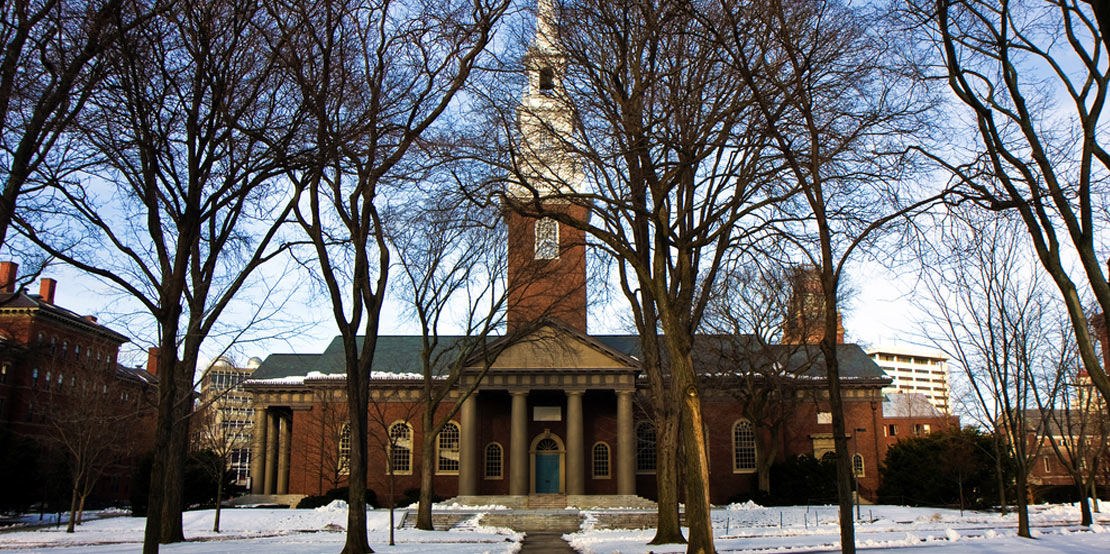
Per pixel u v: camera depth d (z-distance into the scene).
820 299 44.31
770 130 16.42
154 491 15.42
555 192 21.20
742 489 60.66
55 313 68.75
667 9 21.12
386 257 23.25
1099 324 30.69
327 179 22.00
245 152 19.22
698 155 20.05
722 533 37.28
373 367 64.31
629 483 55.38
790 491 54.47
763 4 18.97
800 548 24.84
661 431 27.09
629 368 56.62
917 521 41.28
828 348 15.10
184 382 25.98
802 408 62.66
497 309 40.25
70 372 71.44
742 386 55.56
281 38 18.00
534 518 45.66
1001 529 32.59
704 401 62.22
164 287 21.23
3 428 55.34
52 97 14.48
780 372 54.19
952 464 52.41
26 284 17.36
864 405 62.72
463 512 47.66
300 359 66.94
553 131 22.34
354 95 20.08
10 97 14.60
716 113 21.17
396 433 61.50
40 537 33.81
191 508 54.81
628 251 20.23
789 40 17.44
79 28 15.66
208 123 17.27
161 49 16.08
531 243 39.09
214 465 50.34
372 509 53.53
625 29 21.62
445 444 61.69
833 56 18.88
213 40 16.95
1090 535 26.91
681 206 23.84
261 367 65.88
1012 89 14.78
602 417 61.94
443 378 58.12
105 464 48.25
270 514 46.06
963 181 15.80
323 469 60.12
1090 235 13.59
